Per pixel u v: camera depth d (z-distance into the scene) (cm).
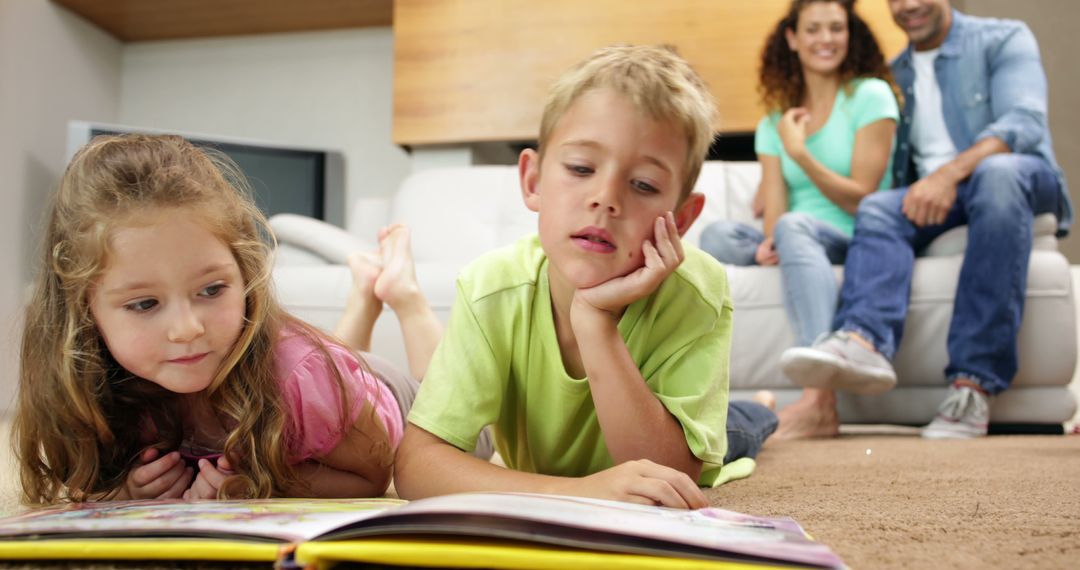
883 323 189
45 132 312
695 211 86
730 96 289
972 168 200
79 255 74
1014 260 191
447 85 312
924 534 65
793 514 76
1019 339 199
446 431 85
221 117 362
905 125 231
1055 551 58
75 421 82
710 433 85
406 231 144
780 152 231
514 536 46
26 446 85
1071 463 123
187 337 73
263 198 317
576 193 77
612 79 77
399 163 348
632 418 79
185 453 90
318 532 50
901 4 239
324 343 89
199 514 59
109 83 357
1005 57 226
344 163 350
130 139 80
